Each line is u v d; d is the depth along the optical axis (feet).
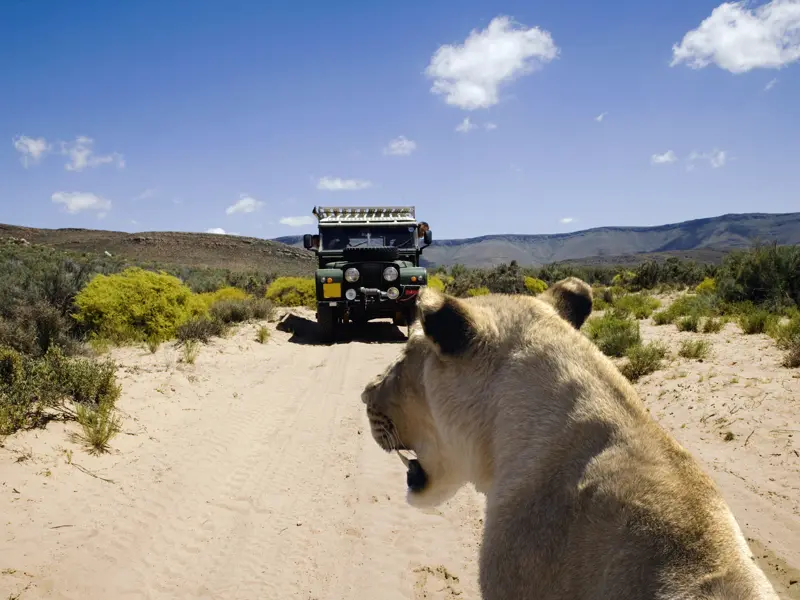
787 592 12.48
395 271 46.85
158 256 370.94
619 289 107.86
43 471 17.43
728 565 4.08
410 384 6.93
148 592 13.56
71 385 22.84
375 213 54.75
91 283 39.86
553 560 4.71
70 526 15.29
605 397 5.29
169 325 40.04
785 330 35.60
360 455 22.09
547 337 5.86
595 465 4.86
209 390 29.45
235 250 400.26
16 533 14.38
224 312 52.24
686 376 29.14
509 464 5.49
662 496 4.49
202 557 15.21
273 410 27.43
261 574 14.62
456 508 18.19
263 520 17.22
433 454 6.87
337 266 48.78
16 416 19.39
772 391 24.36
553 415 5.37
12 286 38.45
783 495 16.40
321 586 14.21
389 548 15.87
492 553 5.22
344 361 38.63
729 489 17.15
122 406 24.36
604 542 4.46
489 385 5.90
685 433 22.00
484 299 6.62
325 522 17.22
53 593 12.80
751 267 56.24
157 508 17.11
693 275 112.27
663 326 49.98
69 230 448.65
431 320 5.91
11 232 410.31
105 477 18.25
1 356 22.03
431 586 14.17
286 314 62.23
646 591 4.09
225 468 20.43
